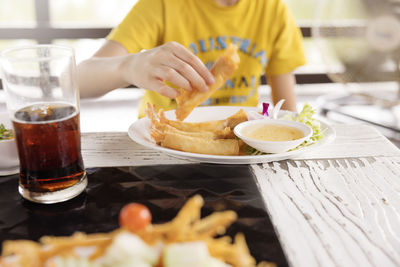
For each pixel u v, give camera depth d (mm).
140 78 1184
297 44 1906
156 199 833
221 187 889
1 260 527
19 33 3645
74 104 811
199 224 546
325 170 977
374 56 2367
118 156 1053
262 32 1797
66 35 3715
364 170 976
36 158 778
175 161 1027
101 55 1633
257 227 734
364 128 1274
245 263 531
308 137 997
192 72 1087
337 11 2428
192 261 491
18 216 766
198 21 1753
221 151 1029
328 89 4215
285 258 650
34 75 770
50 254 506
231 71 1136
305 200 835
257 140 978
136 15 1736
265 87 4207
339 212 791
